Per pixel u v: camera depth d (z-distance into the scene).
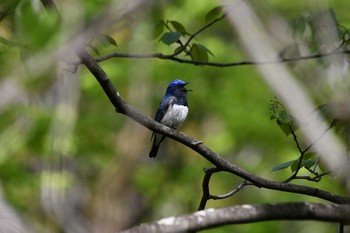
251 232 21.23
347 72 7.69
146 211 23.45
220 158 7.97
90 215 20.38
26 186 14.08
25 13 4.29
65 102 12.89
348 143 5.93
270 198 22.78
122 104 7.70
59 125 12.16
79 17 4.28
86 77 20.77
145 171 23.41
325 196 7.87
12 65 4.33
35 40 4.14
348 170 4.16
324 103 7.57
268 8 6.33
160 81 21.44
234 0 5.37
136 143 21.33
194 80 22.02
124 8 4.17
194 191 23.78
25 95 4.20
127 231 4.60
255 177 7.98
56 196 14.41
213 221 4.82
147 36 9.84
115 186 20.94
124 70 20.58
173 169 24.25
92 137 20.78
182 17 19.61
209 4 19.44
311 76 5.95
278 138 22.66
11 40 5.59
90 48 10.15
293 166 8.02
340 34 8.91
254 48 4.55
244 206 4.96
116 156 21.25
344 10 13.87
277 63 4.63
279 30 6.23
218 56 21.22
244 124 22.34
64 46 4.13
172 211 23.64
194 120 22.91
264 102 22.22
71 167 19.44
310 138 5.22
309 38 9.53
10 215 5.68
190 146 8.03
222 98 22.39
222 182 23.27
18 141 7.16
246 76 21.86
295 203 5.06
